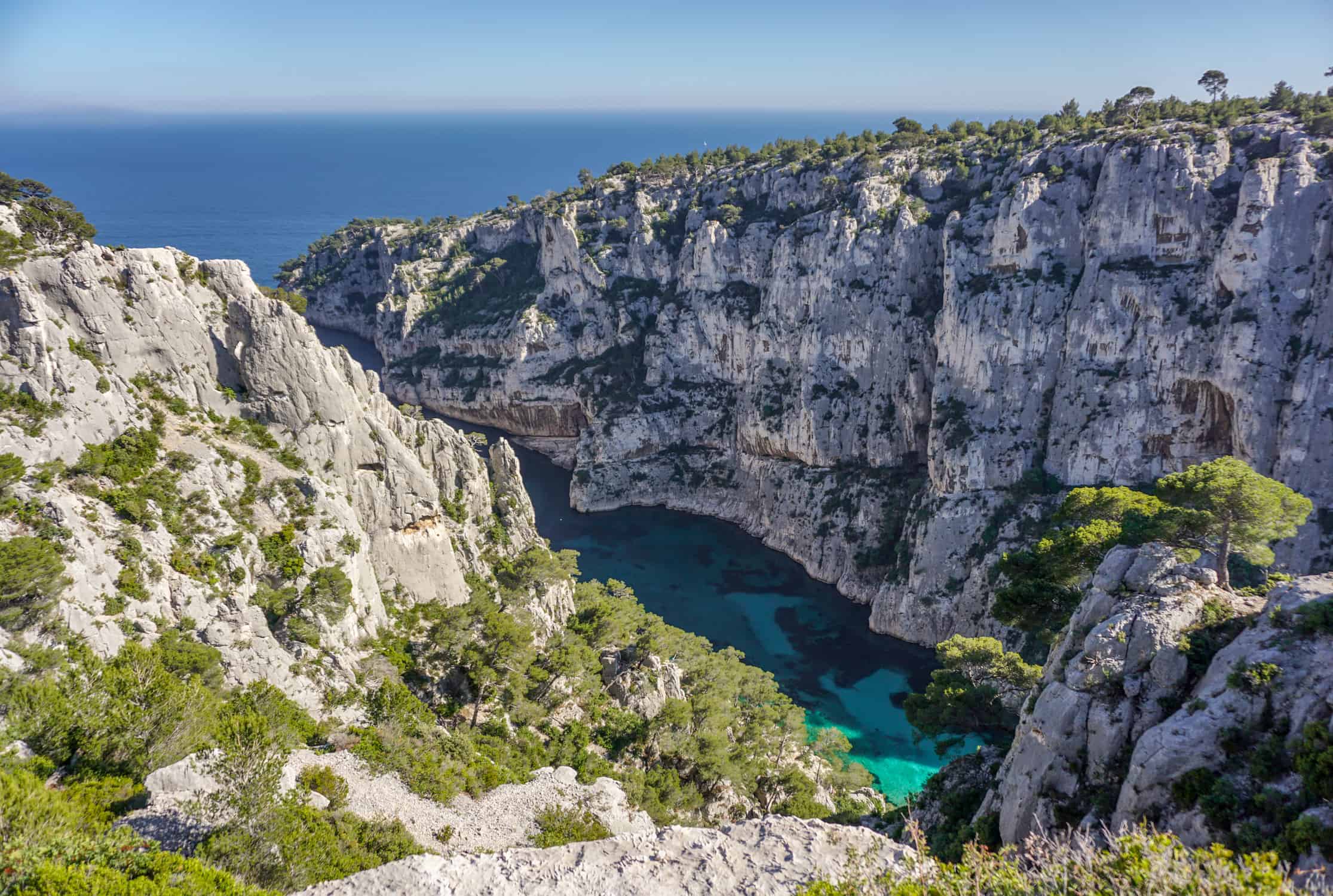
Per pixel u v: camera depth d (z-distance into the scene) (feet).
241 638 151.02
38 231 176.04
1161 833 82.07
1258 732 87.76
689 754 195.83
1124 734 100.17
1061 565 136.98
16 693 107.45
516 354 570.05
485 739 170.30
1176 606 106.01
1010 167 372.58
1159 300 304.91
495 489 275.18
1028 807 105.09
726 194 545.03
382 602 198.90
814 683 314.76
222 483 168.96
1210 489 115.14
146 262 175.11
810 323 424.46
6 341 146.20
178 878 79.56
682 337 513.04
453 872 86.89
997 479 334.03
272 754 111.14
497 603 224.12
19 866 73.82
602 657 239.30
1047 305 331.57
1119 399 311.88
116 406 160.35
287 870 96.78
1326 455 267.80
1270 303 281.95
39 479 139.33
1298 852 75.20
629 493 497.05
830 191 471.62
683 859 91.04
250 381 187.32
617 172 648.38
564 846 93.86
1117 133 348.18
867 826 156.97
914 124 520.83
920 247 398.42
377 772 137.18
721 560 424.05
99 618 130.00
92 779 104.32
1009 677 164.66
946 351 357.41
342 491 193.88
